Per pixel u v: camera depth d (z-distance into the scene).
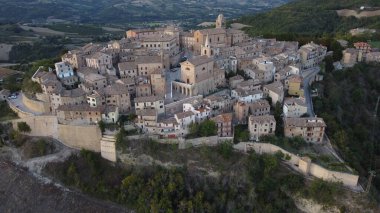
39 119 195.75
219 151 175.75
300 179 164.25
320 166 162.88
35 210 173.62
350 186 159.62
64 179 181.62
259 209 160.12
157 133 182.50
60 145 194.00
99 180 177.88
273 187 165.00
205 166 173.00
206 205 161.62
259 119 179.12
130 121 187.38
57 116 191.75
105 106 190.88
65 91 199.12
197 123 183.12
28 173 186.62
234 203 163.12
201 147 177.50
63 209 172.38
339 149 176.88
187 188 169.50
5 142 199.25
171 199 166.62
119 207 171.25
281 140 178.38
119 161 182.50
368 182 162.00
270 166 167.62
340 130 185.00
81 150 188.12
